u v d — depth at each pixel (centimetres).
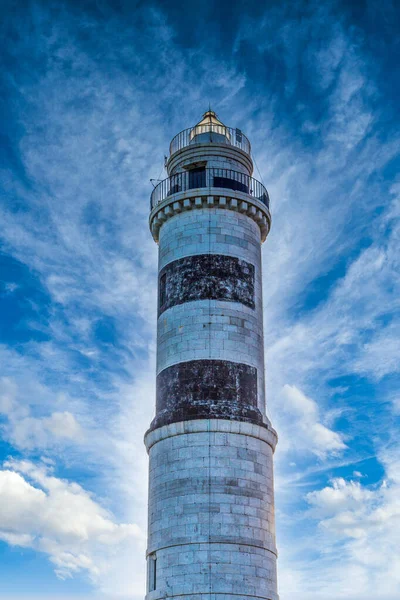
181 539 4456
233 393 4775
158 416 4838
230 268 5078
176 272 5122
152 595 4472
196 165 5416
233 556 4422
